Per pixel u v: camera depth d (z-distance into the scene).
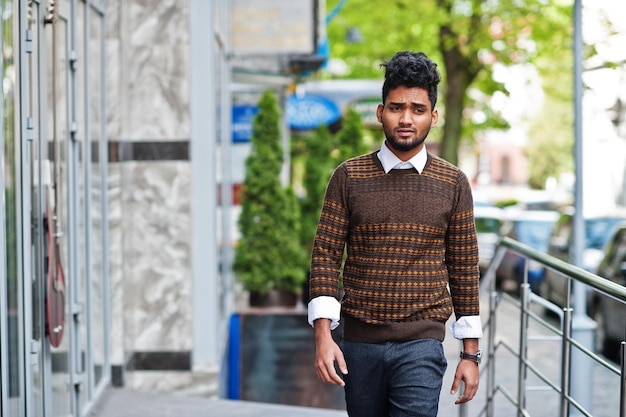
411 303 5.30
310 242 17.73
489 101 37.62
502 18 30.00
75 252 8.62
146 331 11.06
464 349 5.46
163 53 10.93
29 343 6.84
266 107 15.87
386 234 5.27
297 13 16.03
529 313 7.57
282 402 13.76
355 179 5.32
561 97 38.22
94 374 9.50
